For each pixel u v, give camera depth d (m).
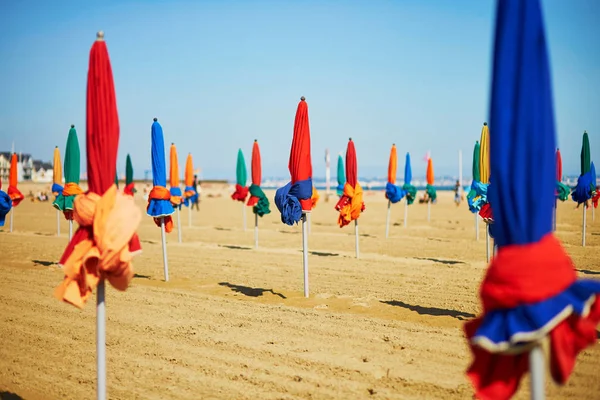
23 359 8.11
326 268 15.86
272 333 9.12
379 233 26.83
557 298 3.97
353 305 11.09
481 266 15.99
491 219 11.30
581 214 38.31
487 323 4.18
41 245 22.56
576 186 19.91
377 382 6.91
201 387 6.92
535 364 4.07
